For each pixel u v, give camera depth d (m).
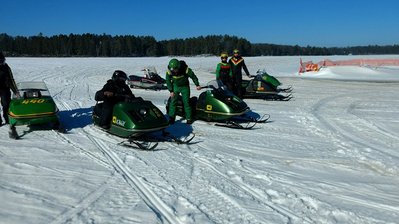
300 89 16.17
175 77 8.38
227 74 11.29
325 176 5.25
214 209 4.13
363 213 4.08
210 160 5.86
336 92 15.09
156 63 42.72
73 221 3.81
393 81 19.88
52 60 49.16
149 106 6.83
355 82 19.44
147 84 16.41
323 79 21.48
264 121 9.03
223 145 6.85
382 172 5.46
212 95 8.41
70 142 6.88
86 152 6.26
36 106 7.16
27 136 7.25
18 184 4.75
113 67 34.00
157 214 4.00
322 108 11.12
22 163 5.59
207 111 8.45
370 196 4.55
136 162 5.76
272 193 4.59
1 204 4.16
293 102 12.32
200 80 21.48
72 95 13.69
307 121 9.15
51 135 7.37
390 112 10.46
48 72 26.20
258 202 4.33
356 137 7.61
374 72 24.81
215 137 7.45
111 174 5.21
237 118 9.28
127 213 4.01
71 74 24.89
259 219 3.92
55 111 7.30
